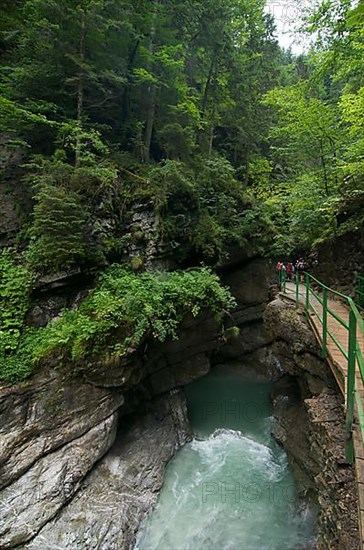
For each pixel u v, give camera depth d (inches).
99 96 419.5
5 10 390.6
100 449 266.2
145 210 399.5
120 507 243.4
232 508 268.8
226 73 636.7
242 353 572.7
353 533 123.9
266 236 596.1
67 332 276.4
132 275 350.9
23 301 301.4
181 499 276.8
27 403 247.0
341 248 419.5
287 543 235.5
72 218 312.0
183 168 493.7
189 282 350.0
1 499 211.2
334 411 203.3
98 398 275.4
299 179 509.7
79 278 327.9
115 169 387.5
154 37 471.8
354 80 422.3
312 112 413.1
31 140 372.2
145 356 315.9
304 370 290.0
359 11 111.1
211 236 475.2
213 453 345.1
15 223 343.3
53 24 334.0
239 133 677.3
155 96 480.4
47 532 211.5
